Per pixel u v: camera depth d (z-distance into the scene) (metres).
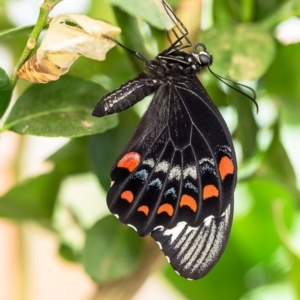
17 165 0.51
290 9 0.43
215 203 0.42
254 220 0.50
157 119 0.41
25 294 0.51
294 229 0.50
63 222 0.48
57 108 0.40
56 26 0.36
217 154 0.42
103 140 0.43
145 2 0.40
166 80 0.42
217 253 0.42
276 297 0.53
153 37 0.43
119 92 0.40
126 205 0.41
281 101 0.44
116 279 0.43
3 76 0.38
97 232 0.43
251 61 0.41
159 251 0.43
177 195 0.42
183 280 0.48
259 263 0.49
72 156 0.45
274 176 0.45
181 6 0.41
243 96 0.43
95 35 0.36
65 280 0.68
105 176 0.42
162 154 0.41
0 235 0.65
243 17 0.43
